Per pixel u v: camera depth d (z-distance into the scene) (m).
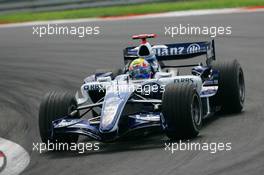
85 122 33.00
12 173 30.86
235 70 38.94
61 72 61.78
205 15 91.81
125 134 32.06
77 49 74.81
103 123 31.81
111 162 30.06
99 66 63.19
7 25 108.38
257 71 53.88
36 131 39.66
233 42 69.25
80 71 61.41
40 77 60.19
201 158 29.11
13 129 41.12
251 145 30.77
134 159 30.08
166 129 32.38
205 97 36.88
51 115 33.81
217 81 38.44
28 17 115.56
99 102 35.56
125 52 41.00
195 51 40.50
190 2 111.38
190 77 34.84
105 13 107.69
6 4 123.38
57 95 34.41
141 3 114.88
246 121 36.66
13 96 52.34
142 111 35.06
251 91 46.16
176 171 27.39
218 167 27.45
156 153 30.75
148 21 91.62
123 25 90.12
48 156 33.03
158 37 76.94
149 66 35.66
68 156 32.44
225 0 107.88
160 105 33.94
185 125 32.09
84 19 104.38
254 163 27.59
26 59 72.12
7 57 75.19
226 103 39.03
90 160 30.95
